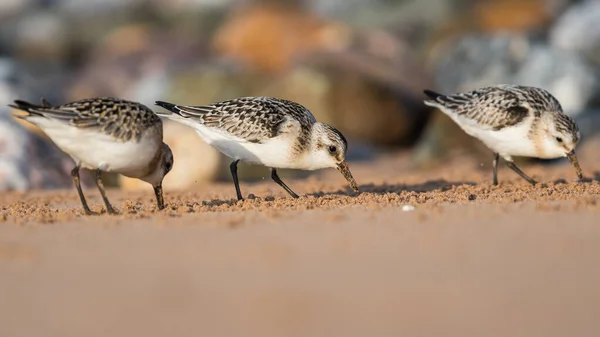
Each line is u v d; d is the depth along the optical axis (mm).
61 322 5871
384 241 8312
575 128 13570
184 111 13070
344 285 6660
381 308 6035
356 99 26688
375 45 29312
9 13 47375
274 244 8289
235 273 7121
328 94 26594
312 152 12758
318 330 5582
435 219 9602
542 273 6906
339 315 5879
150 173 11211
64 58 44812
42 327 5773
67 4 47344
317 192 14555
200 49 35375
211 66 30578
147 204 13047
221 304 6207
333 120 26547
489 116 13812
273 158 12734
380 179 17250
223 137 12758
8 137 19000
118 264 7586
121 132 10422
